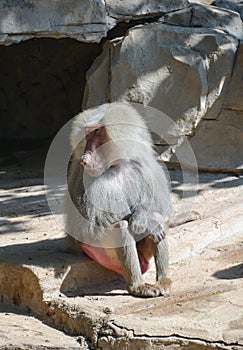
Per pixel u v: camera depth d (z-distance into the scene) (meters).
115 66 16.67
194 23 17.02
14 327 11.18
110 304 11.10
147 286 11.36
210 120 16.59
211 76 16.48
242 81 16.45
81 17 16.25
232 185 16.05
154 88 16.56
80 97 22.12
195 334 9.84
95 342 10.38
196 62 16.38
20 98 22.45
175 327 10.02
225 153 16.62
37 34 16.19
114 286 11.96
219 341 9.65
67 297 11.60
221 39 16.50
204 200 15.30
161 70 16.52
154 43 16.55
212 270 12.27
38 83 22.33
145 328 10.10
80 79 22.08
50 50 22.00
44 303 11.54
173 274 12.21
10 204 15.81
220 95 16.53
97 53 21.78
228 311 10.49
